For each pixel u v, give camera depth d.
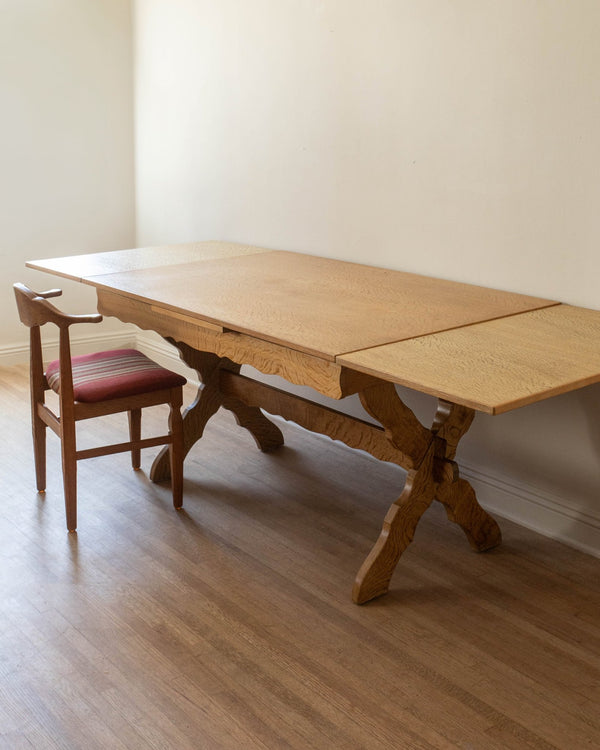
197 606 2.50
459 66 2.96
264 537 2.92
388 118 3.26
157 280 3.13
